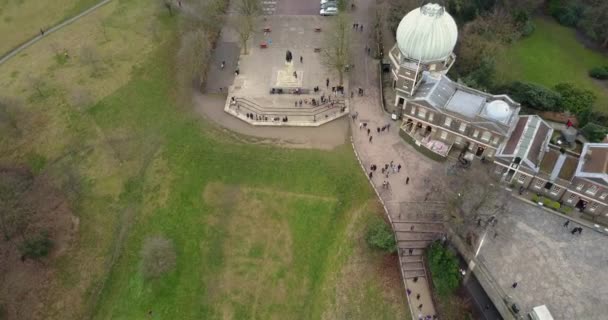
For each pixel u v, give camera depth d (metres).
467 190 89.81
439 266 83.31
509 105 96.38
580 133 101.81
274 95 115.50
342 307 82.69
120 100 113.50
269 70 122.12
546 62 120.88
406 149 102.19
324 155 101.56
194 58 115.31
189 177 98.81
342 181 96.38
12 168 100.56
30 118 109.38
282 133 107.06
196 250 89.31
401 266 85.81
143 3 141.00
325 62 121.69
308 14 139.38
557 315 78.50
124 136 106.38
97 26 134.25
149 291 84.94
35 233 89.06
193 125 109.06
